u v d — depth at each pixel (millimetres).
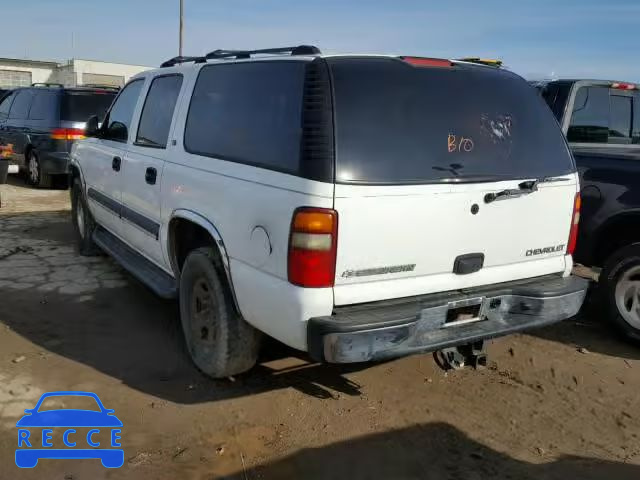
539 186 3516
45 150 10789
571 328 4977
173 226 4129
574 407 3719
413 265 3111
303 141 2961
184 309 4016
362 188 2906
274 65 3367
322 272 2875
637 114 5867
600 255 4871
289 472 2986
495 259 3428
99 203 5773
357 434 3332
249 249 3221
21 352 4180
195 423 3389
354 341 2871
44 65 41906
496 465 3111
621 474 3070
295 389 3789
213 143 3738
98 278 5832
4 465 2969
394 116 3100
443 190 3131
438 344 3148
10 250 6746
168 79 4598
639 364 4336
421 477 2984
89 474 2928
